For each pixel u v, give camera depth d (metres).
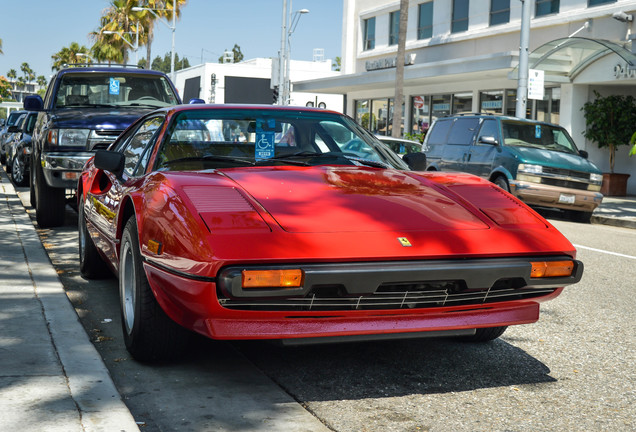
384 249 3.31
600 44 17.42
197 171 4.15
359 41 33.50
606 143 19.70
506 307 3.70
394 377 3.89
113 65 10.52
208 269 3.14
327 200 3.71
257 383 3.71
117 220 4.27
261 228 3.33
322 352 4.30
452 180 4.34
